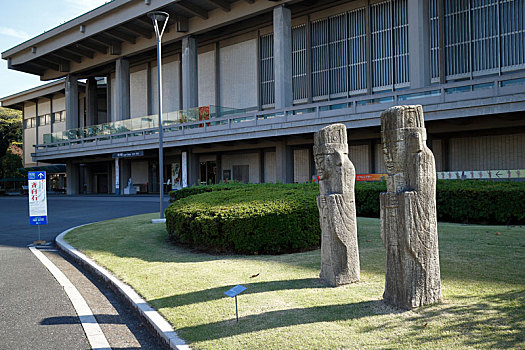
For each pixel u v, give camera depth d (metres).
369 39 25.03
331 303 4.68
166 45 34.41
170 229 9.91
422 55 21.25
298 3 26.36
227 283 5.86
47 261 9.27
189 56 30.89
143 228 12.16
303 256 7.41
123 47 35.69
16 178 55.75
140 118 32.88
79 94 47.62
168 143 30.06
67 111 42.31
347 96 26.09
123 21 30.80
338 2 26.05
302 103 28.05
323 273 5.68
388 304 4.47
